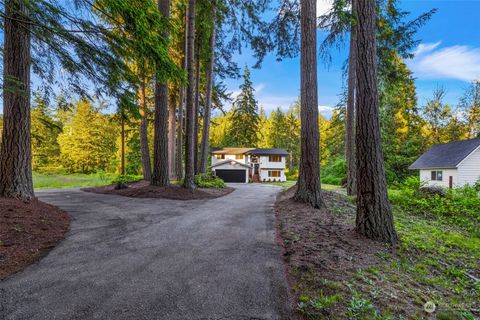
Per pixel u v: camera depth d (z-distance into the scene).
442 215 8.16
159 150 10.70
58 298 2.53
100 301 2.49
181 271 3.20
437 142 25.48
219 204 8.65
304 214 6.42
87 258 3.58
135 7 4.43
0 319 2.19
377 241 4.42
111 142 31.47
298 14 9.00
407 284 3.09
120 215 6.43
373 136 4.64
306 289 2.76
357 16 4.79
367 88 4.68
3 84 4.70
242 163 31.34
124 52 5.09
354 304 2.44
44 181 18.64
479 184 12.91
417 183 11.03
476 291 3.18
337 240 4.39
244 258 3.65
